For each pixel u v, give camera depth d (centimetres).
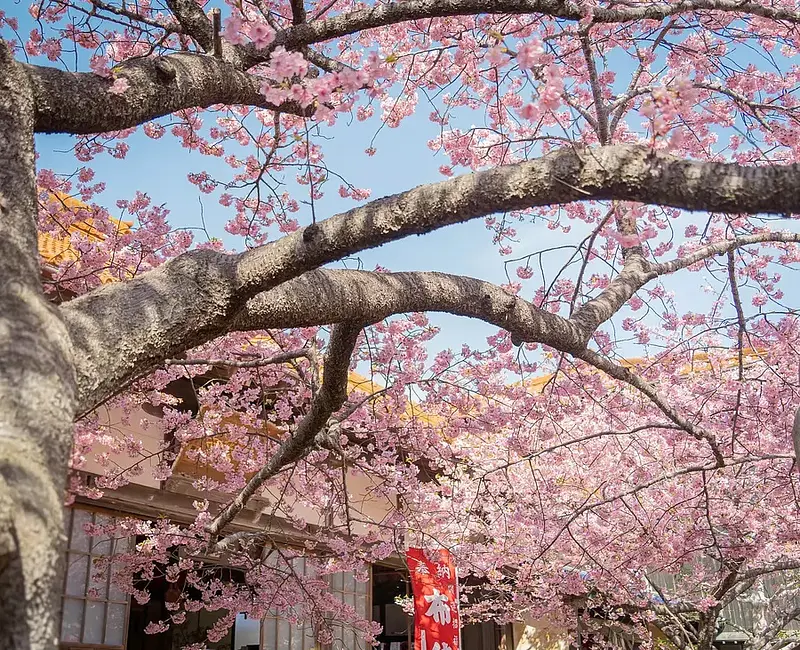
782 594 1089
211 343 639
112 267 584
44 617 143
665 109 217
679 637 1007
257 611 760
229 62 320
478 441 965
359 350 651
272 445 713
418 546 751
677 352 686
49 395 165
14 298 177
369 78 255
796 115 508
